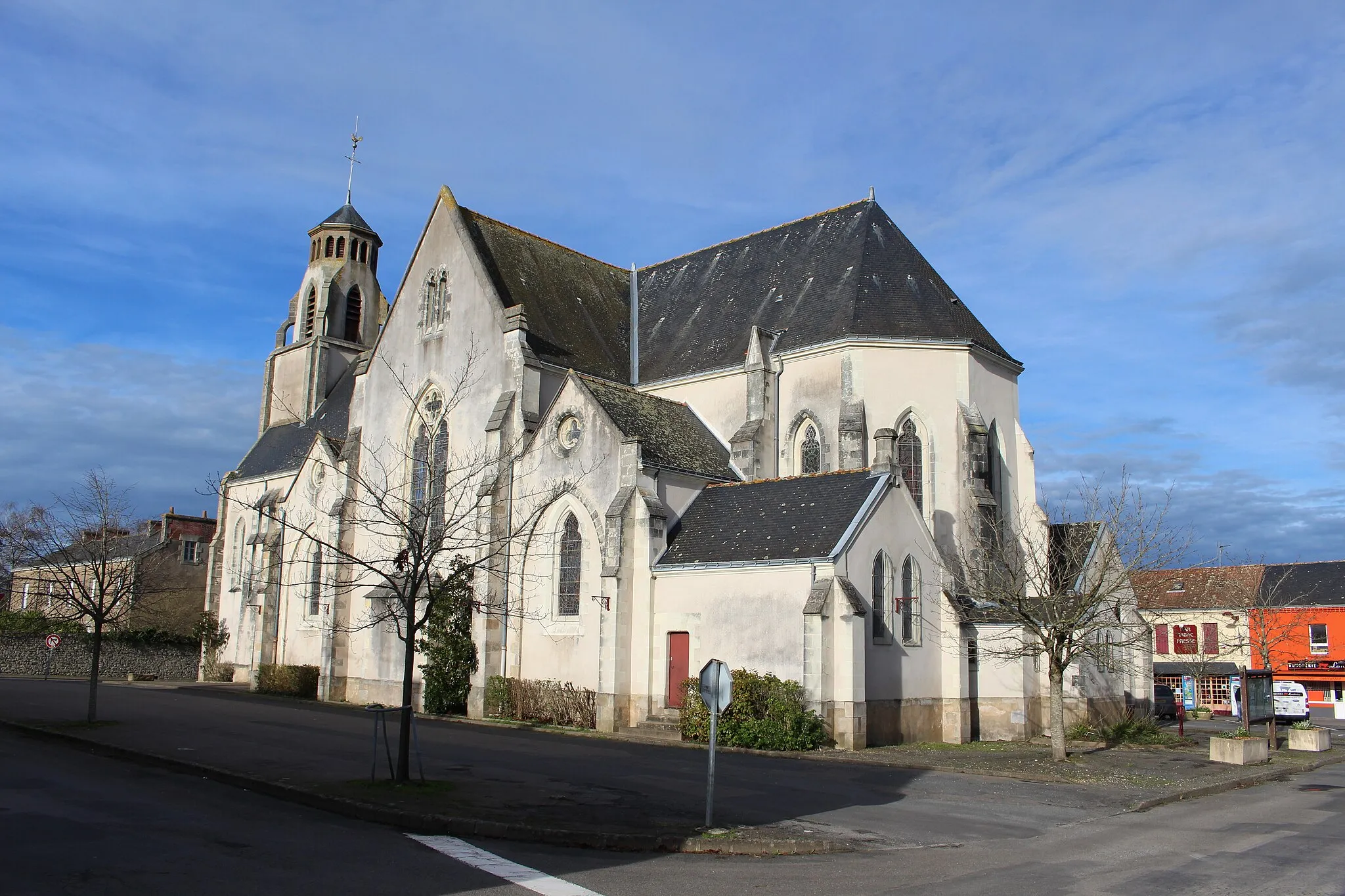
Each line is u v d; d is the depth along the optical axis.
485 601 34.44
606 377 40.84
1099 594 29.72
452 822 15.06
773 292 41.81
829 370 36.88
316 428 55.03
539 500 34.22
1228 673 58.50
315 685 42.59
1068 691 33.59
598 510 32.34
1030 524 35.53
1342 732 44.50
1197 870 13.67
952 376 36.47
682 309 45.16
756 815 16.78
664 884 12.20
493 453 35.47
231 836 14.33
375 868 12.55
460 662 35.06
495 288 38.56
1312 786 23.78
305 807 16.94
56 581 32.91
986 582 28.70
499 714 33.66
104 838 13.91
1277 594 61.38
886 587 29.47
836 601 27.11
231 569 56.31
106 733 25.80
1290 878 13.20
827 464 36.16
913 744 29.23
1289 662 60.09
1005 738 31.94
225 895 11.15
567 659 32.50
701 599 29.83
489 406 37.12
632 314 47.06
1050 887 12.45
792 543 28.89
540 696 32.53
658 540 31.38
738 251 46.19
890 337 36.19
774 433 37.69
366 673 39.25
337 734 27.28
